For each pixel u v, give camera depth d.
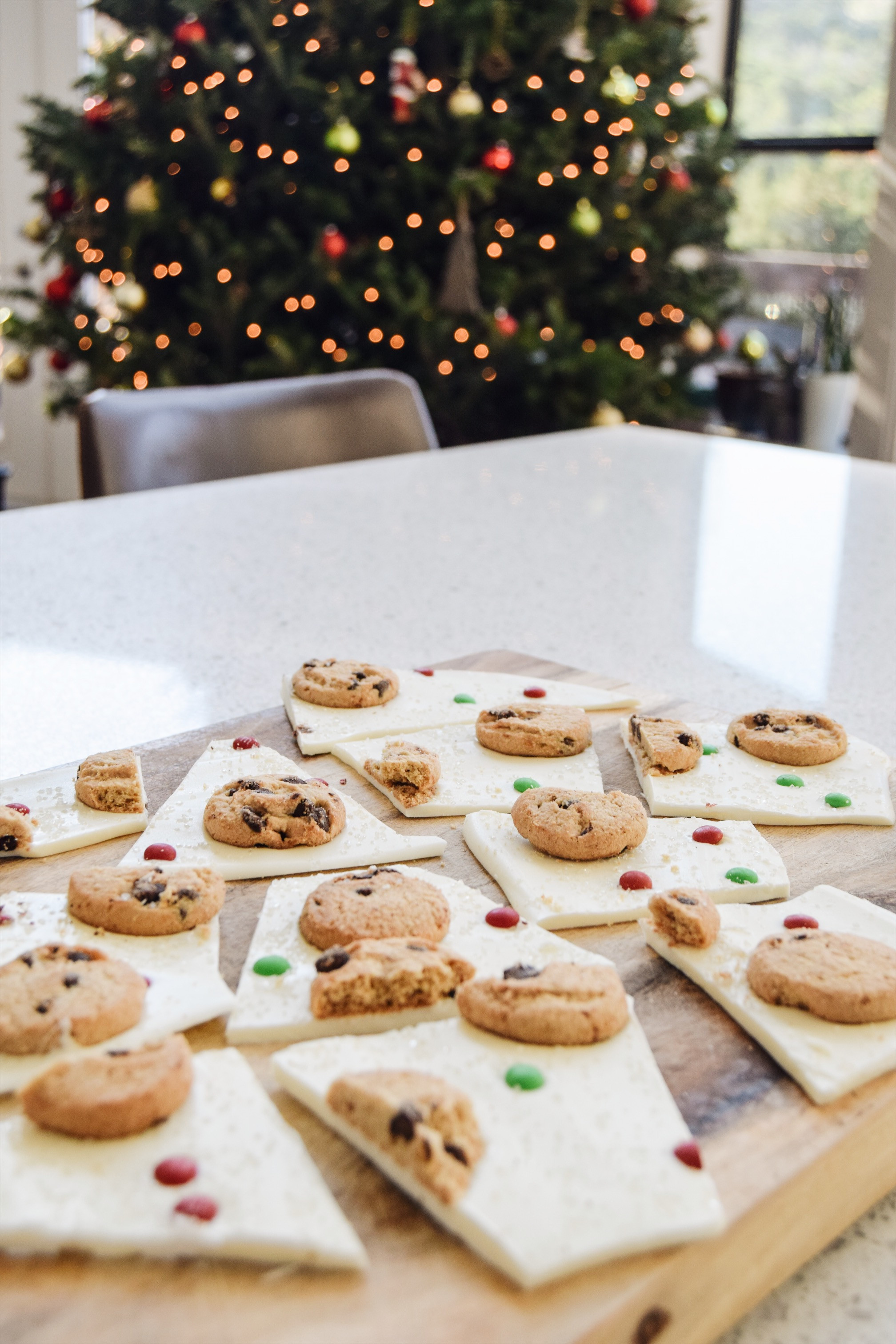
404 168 2.03
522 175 2.05
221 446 1.34
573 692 0.75
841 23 2.93
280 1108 0.48
